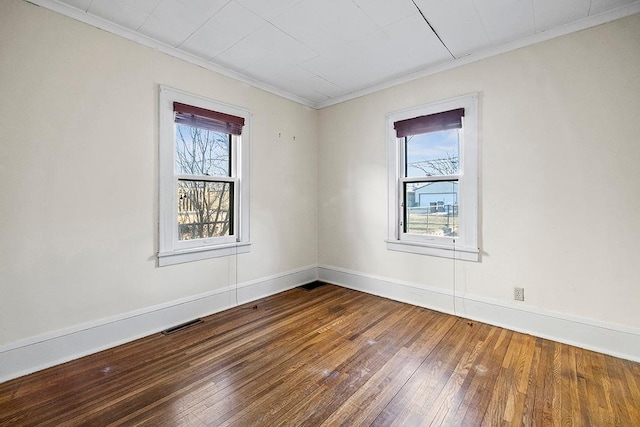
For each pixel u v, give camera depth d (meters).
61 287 2.02
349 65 2.88
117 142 2.26
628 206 2.02
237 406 1.58
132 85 2.33
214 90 2.86
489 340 2.31
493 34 2.34
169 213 2.56
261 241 3.33
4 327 1.81
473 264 2.70
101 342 2.18
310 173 3.92
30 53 1.87
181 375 1.86
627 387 1.72
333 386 1.75
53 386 1.75
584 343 2.18
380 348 2.19
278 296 3.38
